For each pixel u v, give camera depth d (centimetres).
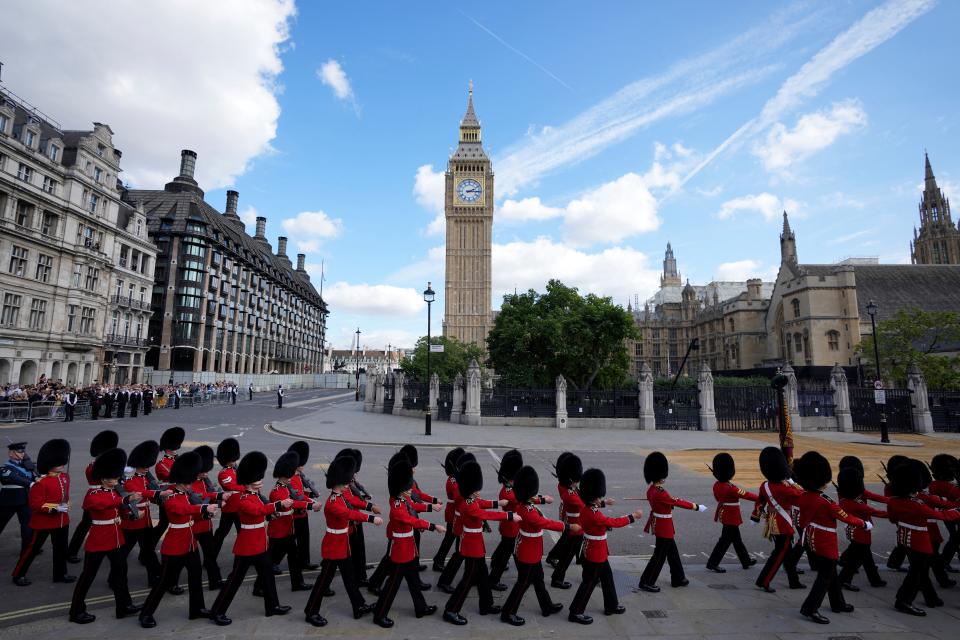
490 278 11569
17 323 4150
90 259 4938
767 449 806
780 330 7569
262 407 4719
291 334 12088
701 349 10781
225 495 749
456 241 11694
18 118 4319
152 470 1347
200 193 8519
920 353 4403
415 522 662
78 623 635
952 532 822
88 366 5012
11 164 4066
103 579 802
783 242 7944
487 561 913
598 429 3112
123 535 733
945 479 873
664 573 857
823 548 680
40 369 4388
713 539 1055
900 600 705
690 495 1450
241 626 634
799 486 816
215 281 7888
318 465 1855
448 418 3544
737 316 8669
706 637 616
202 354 7494
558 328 4412
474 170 11831
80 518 1117
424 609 672
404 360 6888
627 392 3238
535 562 666
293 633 616
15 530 1047
